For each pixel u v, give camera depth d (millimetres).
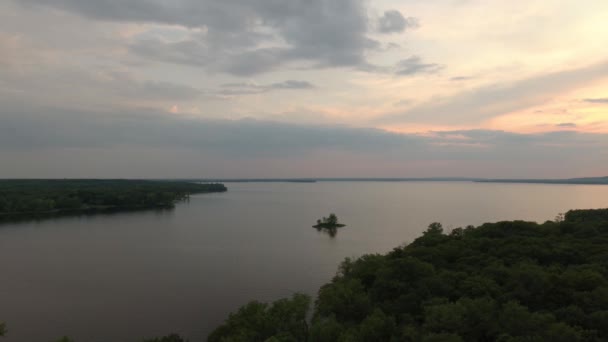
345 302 57750
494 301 47969
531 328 40875
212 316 79125
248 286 98062
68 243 147875
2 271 108062
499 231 90500
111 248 140125
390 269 63500
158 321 76375
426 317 46531
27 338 68875
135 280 101562
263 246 149500
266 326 54094
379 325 46969
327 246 152125
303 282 101938
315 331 50781
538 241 76688
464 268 65938
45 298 87625
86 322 75500
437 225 116812
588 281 51469
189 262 121438
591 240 78312
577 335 37469
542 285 51188
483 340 44031
